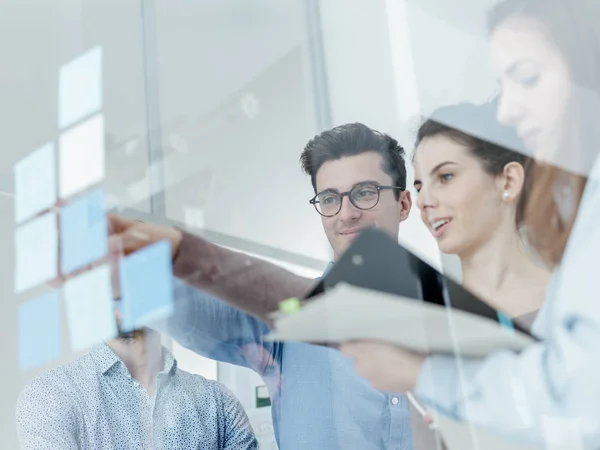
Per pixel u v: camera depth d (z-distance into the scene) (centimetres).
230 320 71
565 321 44
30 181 116
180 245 81
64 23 138
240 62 138
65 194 112
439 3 88
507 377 43
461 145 60
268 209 89
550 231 50
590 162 54
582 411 40
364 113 104
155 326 82
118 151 124
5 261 105
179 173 114
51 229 103
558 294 45
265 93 130
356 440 60
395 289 43
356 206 67
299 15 132
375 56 106
